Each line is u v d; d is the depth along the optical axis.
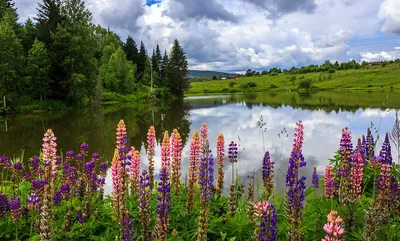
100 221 7.61
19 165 9.53
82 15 70.25
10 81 60.78
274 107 65.56
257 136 29.77
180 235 7.00
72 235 6.82
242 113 54.72
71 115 55.47
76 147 27.50
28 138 32.47
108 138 31.89
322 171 17.19
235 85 195.25
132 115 55.41
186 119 47.41
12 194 9.45
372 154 9.96
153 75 136.38
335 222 3.90
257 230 4.92
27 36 74.75
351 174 7.21
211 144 25.36
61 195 8.36
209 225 7.10
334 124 37.12
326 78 197.62
